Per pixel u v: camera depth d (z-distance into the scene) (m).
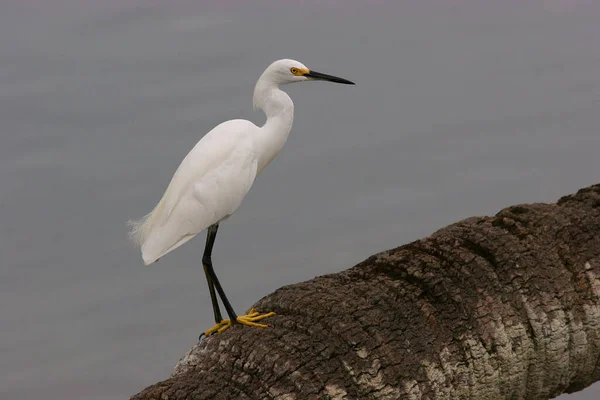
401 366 8.41
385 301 8.91
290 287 9.35
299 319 8.62
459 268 9.49
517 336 9.46
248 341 8.36
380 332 8.56
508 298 9.55
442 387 8.78
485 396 9.40
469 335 9.14
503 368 9.41
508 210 10.73
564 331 9.83
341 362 8.23
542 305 9.67
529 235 10.18
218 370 8.24
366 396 8.16
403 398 8.31
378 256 9.79
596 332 10.21
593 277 10.21
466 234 9.94
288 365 8.05
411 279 9.28
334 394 8.02
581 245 10.41
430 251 9.69
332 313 8.60
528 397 10.18
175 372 8.66
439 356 8.86
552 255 10.12
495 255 9.74
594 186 11.63
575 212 10.73
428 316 8.99
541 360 9.80
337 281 9.34
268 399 7.89
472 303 9.30
